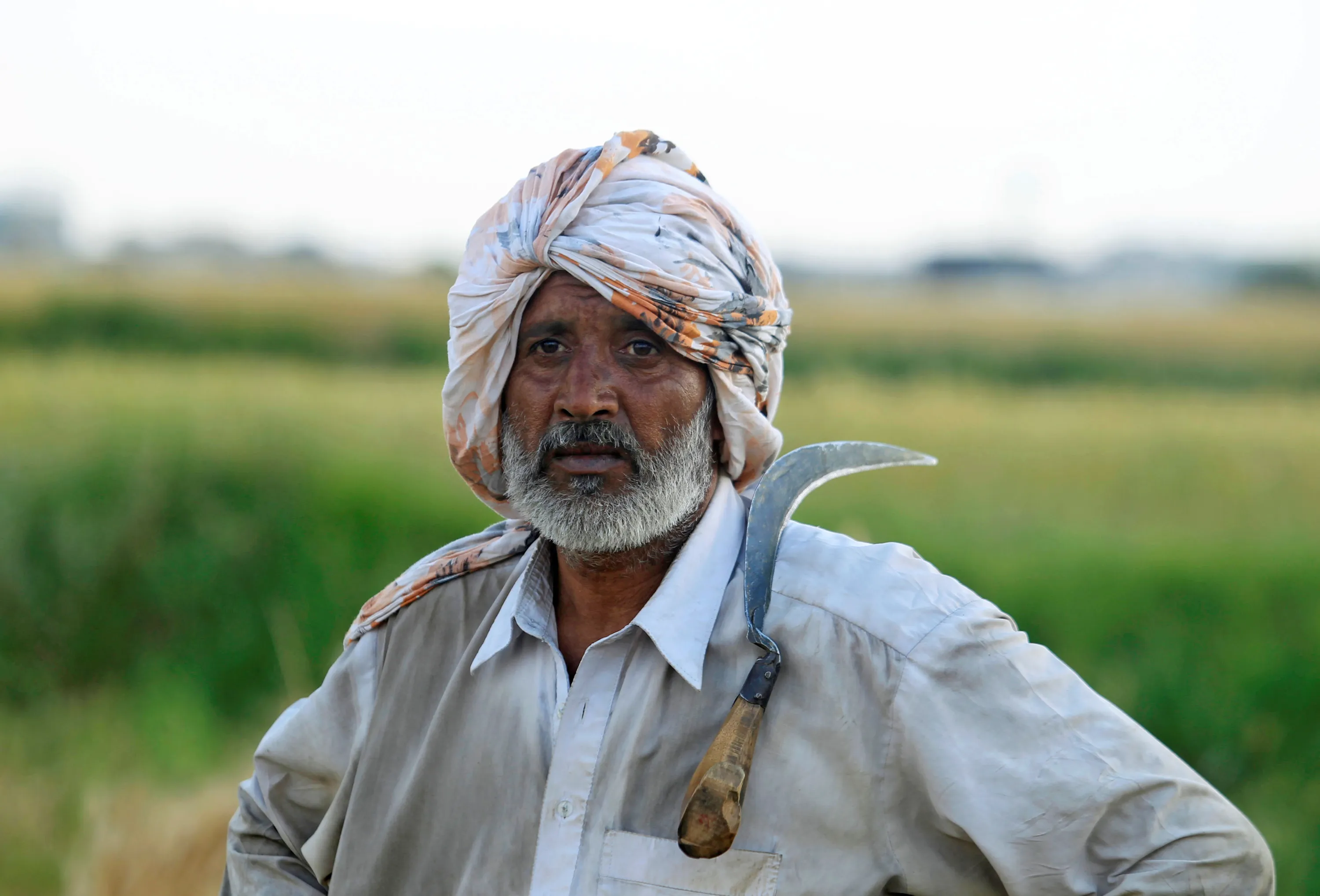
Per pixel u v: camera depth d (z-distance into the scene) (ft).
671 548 9.80
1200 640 30.32
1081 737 8.70
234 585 33.04
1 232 200.95
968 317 142.00
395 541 35.47
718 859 8.68
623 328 9.55
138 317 100.94
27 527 32.32
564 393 9.55
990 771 8.61
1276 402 84.48
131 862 18.24
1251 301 189.98
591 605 9.84
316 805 10.65
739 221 9.99
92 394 52.34
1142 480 51.49
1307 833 22.56
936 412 64.59
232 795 19.69
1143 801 8.50
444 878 9.44
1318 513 46.60
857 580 9.19
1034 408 71.26
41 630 31.07
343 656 10.60
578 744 9.05
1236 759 26.13
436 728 9.66
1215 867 8.36
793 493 9.66
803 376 88.38
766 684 8.80
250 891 10.63
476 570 10.26
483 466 10.53
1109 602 32.58
